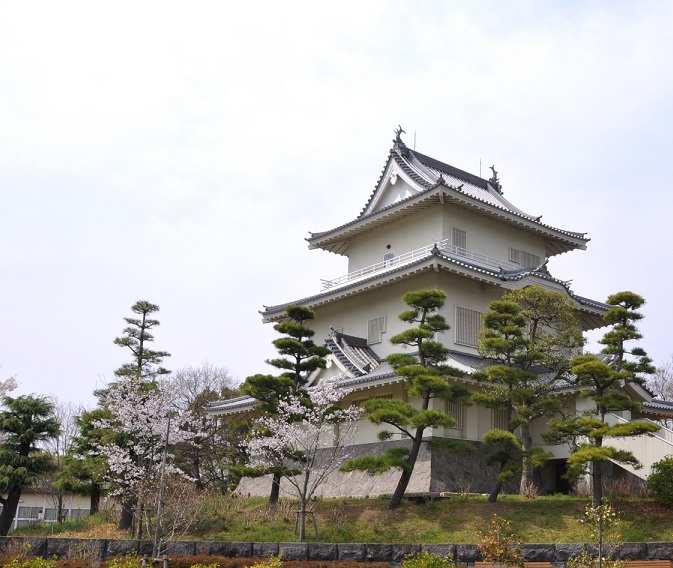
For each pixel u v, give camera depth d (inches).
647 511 1056.2
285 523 1152.8
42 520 1769.2
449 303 1526.8
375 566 885.8
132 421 1207.6
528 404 1227.9
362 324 1675.7
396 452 1143.0
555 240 1830.7
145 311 1552.7
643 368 1144.8
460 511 1109.7
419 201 1621.6
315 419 1178.6
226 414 1739.7
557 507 1091.9
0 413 1378.0
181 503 1095.6
